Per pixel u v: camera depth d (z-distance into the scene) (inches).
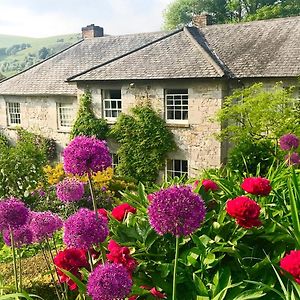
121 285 67.3
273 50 511.2
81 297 96.2
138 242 104.3
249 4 1298.0
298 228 97.7
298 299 84.3
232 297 92.1
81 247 79.0
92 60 713.0
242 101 407.5
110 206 309.7
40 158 339.9
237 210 96.3
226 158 510.9
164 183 147.3
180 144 537.3
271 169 150.7
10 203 87.1
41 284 130.3
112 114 597.6
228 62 520.7
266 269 98.4
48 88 679.7
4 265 154.9
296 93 459.8
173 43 578.6
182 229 75.7
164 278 97.5
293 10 1168.2
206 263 95.7
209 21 688.4
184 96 530.9
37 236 94.0
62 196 109.7
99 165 83.7
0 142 349.7
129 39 732.7
